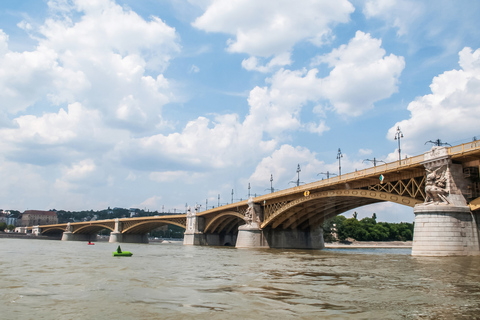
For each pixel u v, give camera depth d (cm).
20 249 7288
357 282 2248
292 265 3628
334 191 6762
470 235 4366
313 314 1395
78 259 4450
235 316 1367
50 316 1376
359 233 16750
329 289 1975
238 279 2447
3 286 2120
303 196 7919
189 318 1341
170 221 14612
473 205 4381
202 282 2300
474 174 4525
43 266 3428
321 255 5716
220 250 7969
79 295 1823
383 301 1634
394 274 2666
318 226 10412
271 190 9756
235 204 10519
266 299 1694
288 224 9694
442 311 1432
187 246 11638
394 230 18325
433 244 4378
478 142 4234
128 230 16875
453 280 2314
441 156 4591
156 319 1327
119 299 1708
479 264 3388
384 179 5781
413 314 1384
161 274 2778
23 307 1535
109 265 3578
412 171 5244
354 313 1405
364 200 7356
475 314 1380
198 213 12925
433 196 4569
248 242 9444
